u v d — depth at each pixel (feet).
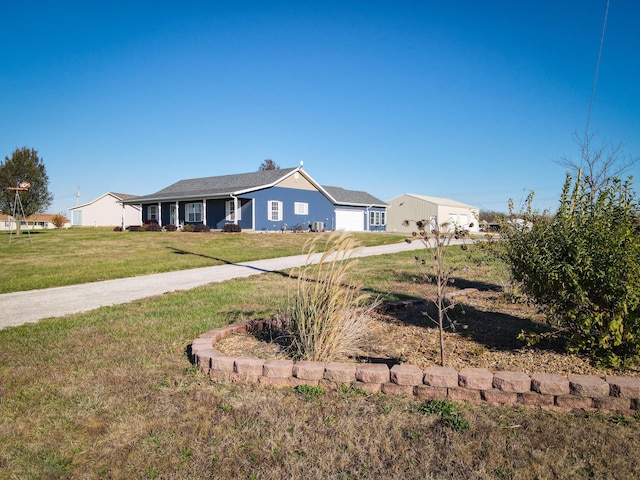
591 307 13.04
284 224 97.35
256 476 8.32
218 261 46.96
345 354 14.69
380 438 9.54
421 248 59.98
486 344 15.66
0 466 8.65
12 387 12.40
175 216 105.70
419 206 134.82
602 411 10.77
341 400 11.50
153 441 9.51
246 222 93.50
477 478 8.13
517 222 16.37
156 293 28.58
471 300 23.56
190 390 12.19
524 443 9.29
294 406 11.15
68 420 10.46
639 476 8.11
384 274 33.71
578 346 13.69
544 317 19.10
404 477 8.22
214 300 24.85
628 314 12.55
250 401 11.44
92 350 15.74
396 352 14.93
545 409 10.96
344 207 116.06
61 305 25.13
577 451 8.97
